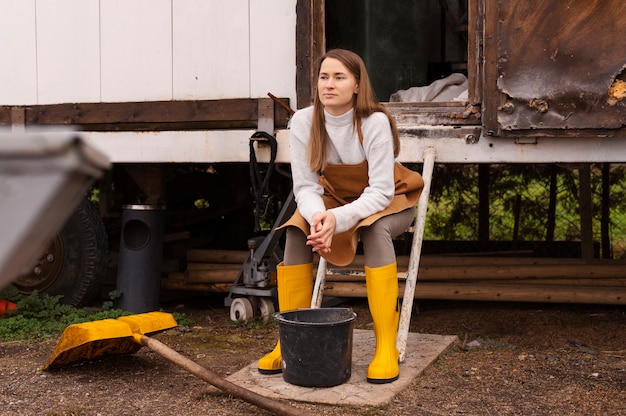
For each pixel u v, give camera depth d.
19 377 3.46
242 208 6.61
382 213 3.16
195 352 4.03
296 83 4.58
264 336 4.49
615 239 6.96
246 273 4.91
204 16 4.79
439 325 4.77
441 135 4.27
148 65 4.92
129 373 3.53
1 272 0.57
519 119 4.03
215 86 4.79
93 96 5.05
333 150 3.22
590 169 6.27
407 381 3.17
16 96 5.22
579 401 3.04
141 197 6.43
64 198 0.59
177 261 5.81
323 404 2.91
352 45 5.75
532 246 6.76
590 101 3.92
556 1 3.93
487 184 6.97
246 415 2.87
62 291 5.16
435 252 6.87
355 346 3.79
